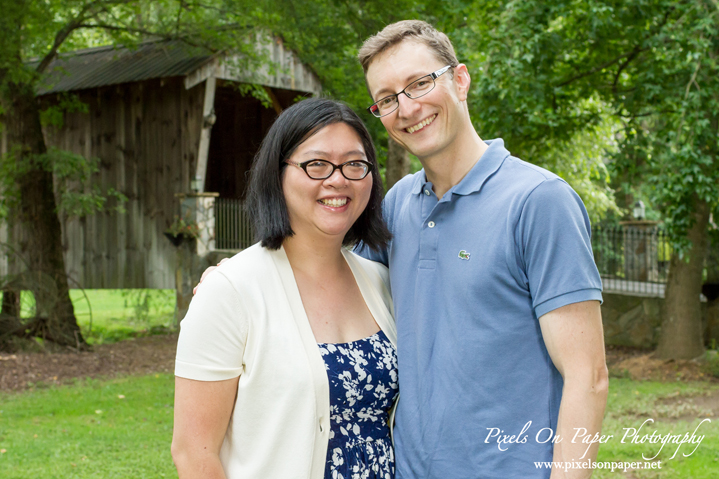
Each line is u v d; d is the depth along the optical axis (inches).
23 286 367.9
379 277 91.0
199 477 70.2
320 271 82.3
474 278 74.9
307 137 75.8
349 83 400.5
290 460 70.6
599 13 273.1
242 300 72.7
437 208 79.4
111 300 695.1
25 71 340.2
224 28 402.9
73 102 442.3
